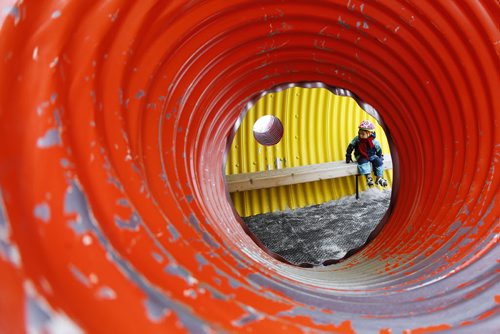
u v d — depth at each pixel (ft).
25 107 3.12
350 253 10.65
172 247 3.90
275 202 19.42
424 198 8.53
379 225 10.53
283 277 5.74
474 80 7.30
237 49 8.50
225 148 9.93
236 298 3.86
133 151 4.65
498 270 5.75
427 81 8.16
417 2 7.41
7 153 2.71
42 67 3.41
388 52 8.49
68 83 3.72
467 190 7.32
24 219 2.51
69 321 2.11
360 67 9.32
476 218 6.85
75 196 2.93
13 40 3.30
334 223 17.56
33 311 2.05
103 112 4.17
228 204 9.53
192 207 6.22
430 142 8.61
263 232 17.38
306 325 4.03
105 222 3.17
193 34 6.99
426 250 7.16
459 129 7.75
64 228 2.73
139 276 2.93
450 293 5.51
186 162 7.08
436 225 7.57
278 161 19.86
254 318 3.63
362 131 17.98
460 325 4.71
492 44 6.96
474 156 7.39
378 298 5.42
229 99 9.50
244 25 7.98
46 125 3.11
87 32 4.17
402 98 9.02
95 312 2.43
